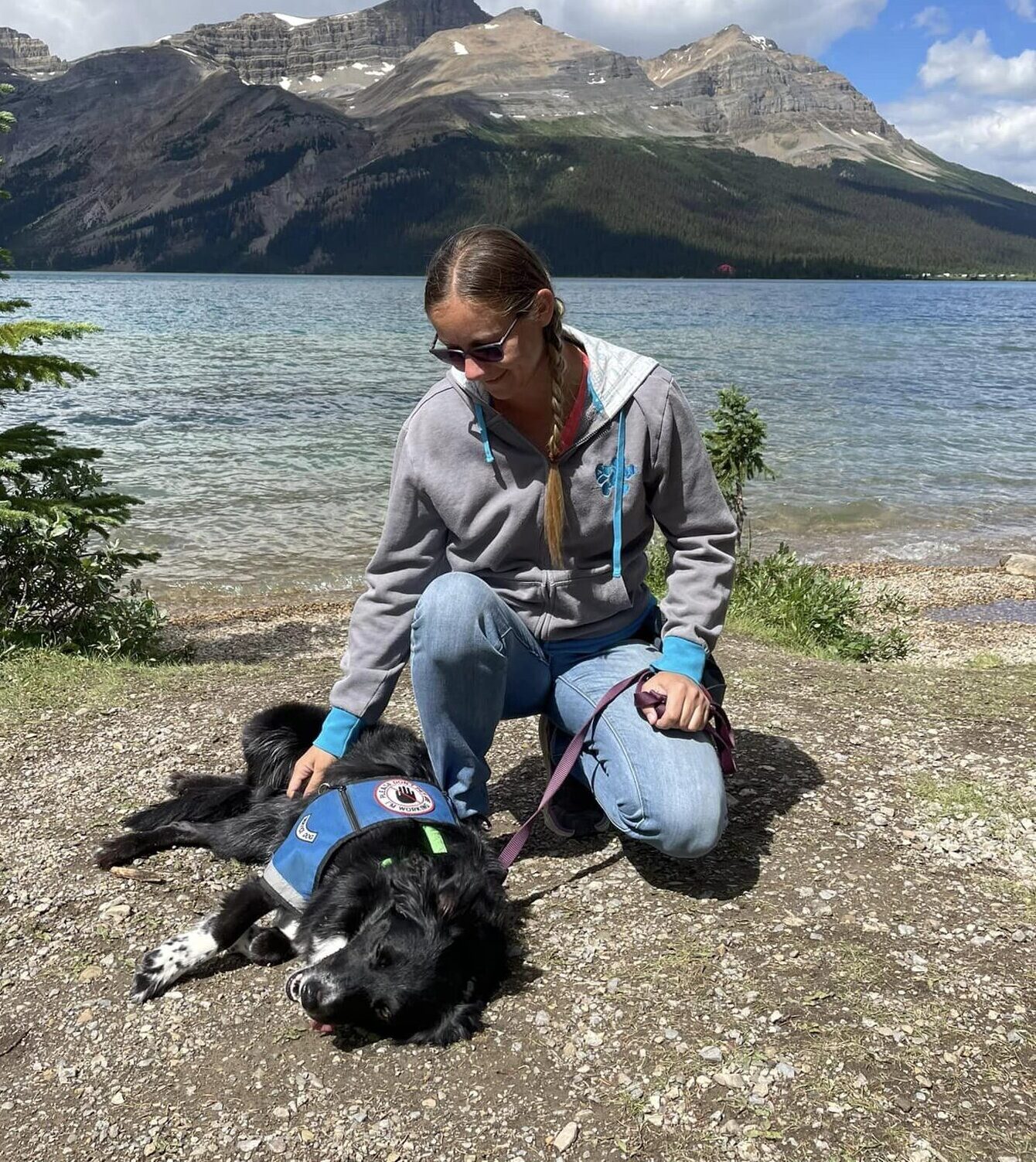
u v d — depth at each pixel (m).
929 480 18.25
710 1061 2.39
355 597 10.73
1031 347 52.81
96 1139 2.30
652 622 3.15
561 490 2.72
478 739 3.02
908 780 3.84
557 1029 2.54
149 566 11.82
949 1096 2.27
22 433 6.73
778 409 26.58
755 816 3.53
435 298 2.48
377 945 2.51
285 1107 2.35
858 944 2.81
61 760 4.16
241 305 86.06
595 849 3.38
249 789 3.58
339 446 19.66
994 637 9.48
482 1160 2.18
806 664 5.65
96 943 2.96
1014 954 2.78
